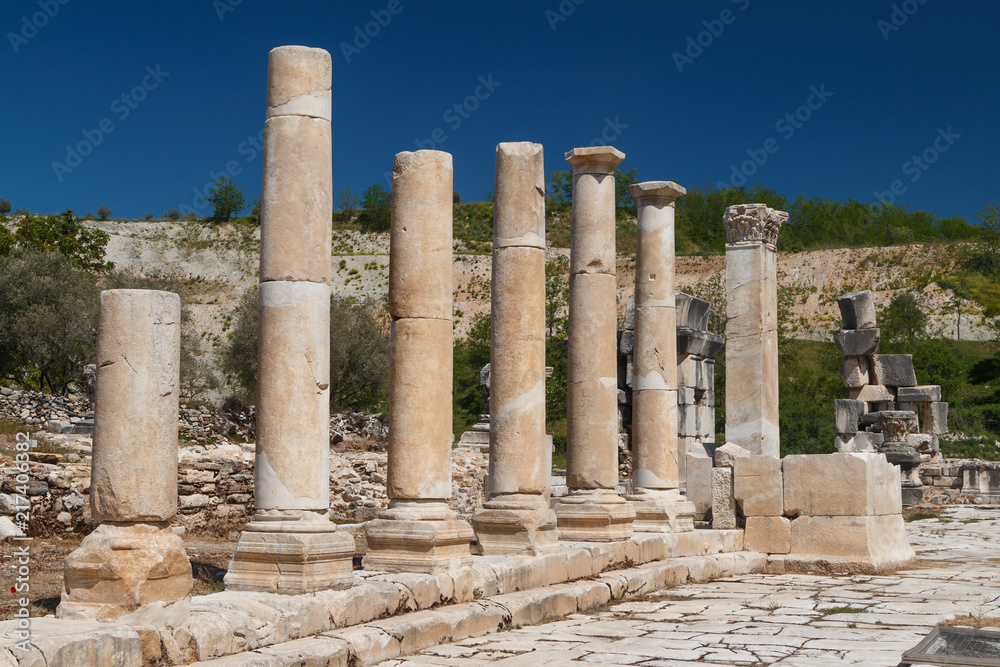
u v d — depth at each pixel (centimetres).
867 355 3778
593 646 995
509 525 1309
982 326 7319
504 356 1357
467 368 6016
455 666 887
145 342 795
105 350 796
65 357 4338
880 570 1655
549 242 8238
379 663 895
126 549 768
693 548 1658
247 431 3672
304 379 977
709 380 3198
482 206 10425
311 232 990
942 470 3597
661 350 1825
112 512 779
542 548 1310
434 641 990
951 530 2470
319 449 982
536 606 1157
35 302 4356
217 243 9738
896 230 9362
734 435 1833
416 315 1196
